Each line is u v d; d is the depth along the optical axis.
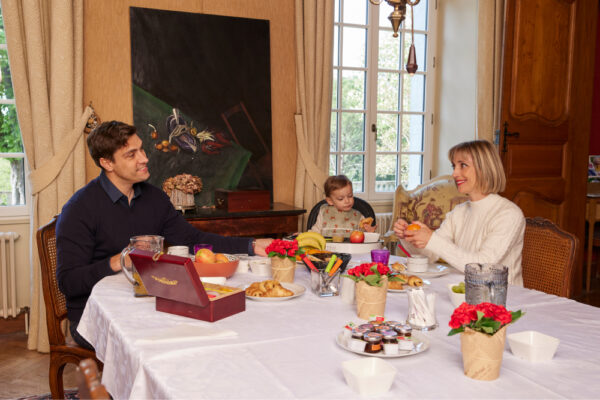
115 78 3.35
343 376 1.00
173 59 3.47
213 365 1.05
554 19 3.97
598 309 1.46
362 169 4.45
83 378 0.64
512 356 1.12
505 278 1.31
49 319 1.98
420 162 4.71
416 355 1.11
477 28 4.23
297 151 3.92
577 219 4.26
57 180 3.13
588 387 0.96
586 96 4.19
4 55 3.40
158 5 3.44
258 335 1.23
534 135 3.97
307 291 1.65
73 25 3.14
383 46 4.43
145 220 2.13
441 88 4.62
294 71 3.88
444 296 1.59
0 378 2.75
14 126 3.46
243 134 3.70
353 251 2.18
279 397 0.91
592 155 5.14
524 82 3.88
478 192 2.05
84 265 1.91
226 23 3.62
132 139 1.99
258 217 3.36
